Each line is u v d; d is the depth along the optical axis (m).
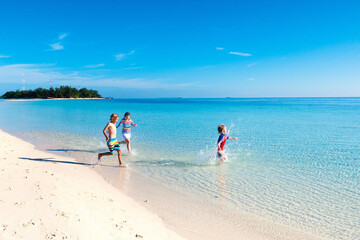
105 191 6.01
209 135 15.62
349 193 6.29
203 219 4.95
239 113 37.56
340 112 39.78
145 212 5.07
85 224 3.66
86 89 179.50
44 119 25.98
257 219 4.98
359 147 12.02
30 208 3.87
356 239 4.29
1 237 2.93
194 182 7.11
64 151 10.84
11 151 9.91
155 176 7.62
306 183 7.03
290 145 12.53
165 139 14.16
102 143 12.88
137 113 37.09
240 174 7.86
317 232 4.52
